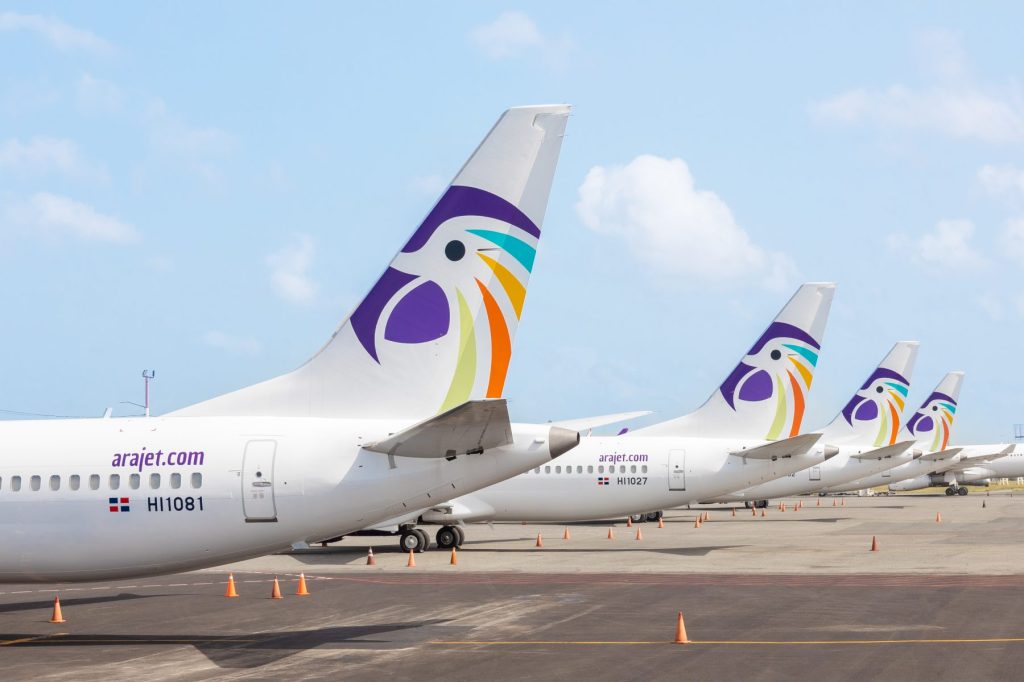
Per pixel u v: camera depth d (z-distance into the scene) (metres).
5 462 41.78
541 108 40.78
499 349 40.84
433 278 41.22
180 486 40.19
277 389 42.00
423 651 39.62
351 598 56.12
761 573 66.69
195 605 53.94
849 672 34.88
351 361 41.69
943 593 55.69
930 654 38.12
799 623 45.69
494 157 40.94
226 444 40.47
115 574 41.44
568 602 53.50
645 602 53.16
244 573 70.31
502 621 47.19
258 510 39.69
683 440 92.62
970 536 99.94
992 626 44.59
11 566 41.47
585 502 92.12
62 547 40.91
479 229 41.00
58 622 48.25
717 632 43.47
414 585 61.94
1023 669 35.25
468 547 90.44
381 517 39.97
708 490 91.44
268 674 35.25
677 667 35.94
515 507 92.25
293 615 49.88
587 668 35.88
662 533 107.75
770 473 91.31
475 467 39.59
